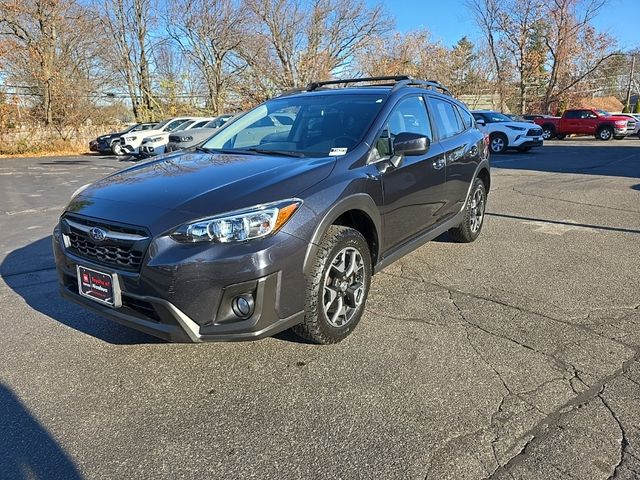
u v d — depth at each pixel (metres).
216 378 2.88
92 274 2.82
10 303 3.99
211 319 2.61
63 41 28.36
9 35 26.45
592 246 5.43
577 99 41.38
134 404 2.65
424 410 2.56
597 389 2.72
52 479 2.12
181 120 19.53
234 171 3.11
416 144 3.46
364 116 3.81
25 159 21.67
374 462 2.20
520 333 3.38
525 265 4.80
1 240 6.14
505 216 7.01
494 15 40.75
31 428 2.46
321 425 2.46
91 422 2.50
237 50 33.19
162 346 3.26
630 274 4.52
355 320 3.34
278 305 2.71
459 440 2.33
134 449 2.31
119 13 31.39
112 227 2.73
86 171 15.89
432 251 5.29
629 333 3.37
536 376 2.85
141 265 2.60
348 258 3.22
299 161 3.28
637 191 8.91
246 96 33.94
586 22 38.88
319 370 2.95
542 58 39.94
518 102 43.62
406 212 3.91
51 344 3.30
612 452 2.23
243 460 2.23
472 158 5.22
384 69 38.06
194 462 2.22
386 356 3.09
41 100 26.47
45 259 5.23
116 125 29.59
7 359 3.11
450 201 4.80
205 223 2.58
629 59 50.50
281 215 2.72
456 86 43.38
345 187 3.13
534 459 2.19
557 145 22.91
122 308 2.78
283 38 33.38
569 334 3.36
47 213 8.11
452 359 3.05
